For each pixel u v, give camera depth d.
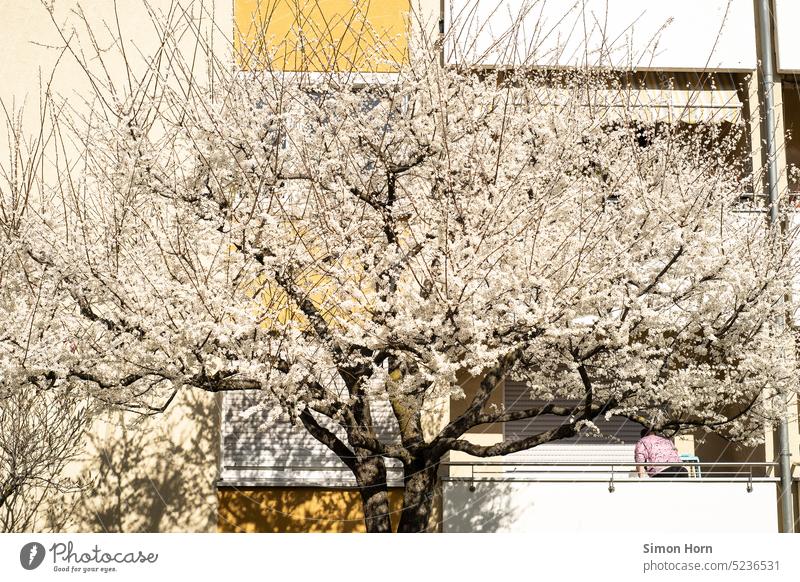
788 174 15.10
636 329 10.41
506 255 9.34
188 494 13.60
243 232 9.49
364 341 9.01
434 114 9.98
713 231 10.71
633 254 10.27
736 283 10.31
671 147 11.36
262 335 9.21
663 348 10.55
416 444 10.32
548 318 9.15
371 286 9.54
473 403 10.34
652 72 14.62
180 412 13.77
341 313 9.55
